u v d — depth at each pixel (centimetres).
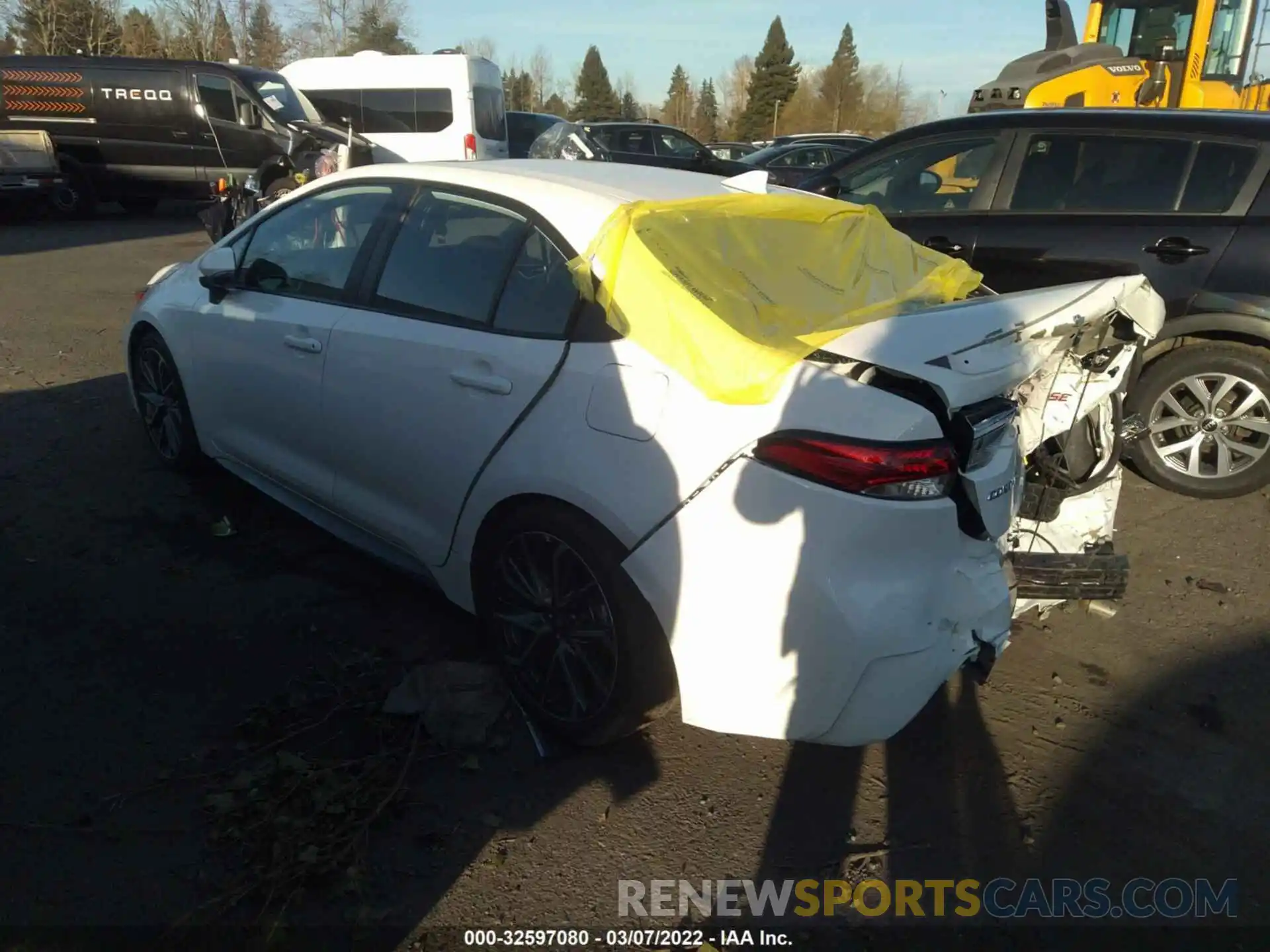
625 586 268
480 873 252
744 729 260
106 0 3369
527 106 6750
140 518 433
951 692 338
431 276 331
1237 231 470
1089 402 323
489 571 310
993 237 532
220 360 409
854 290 312
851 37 7119
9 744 286
